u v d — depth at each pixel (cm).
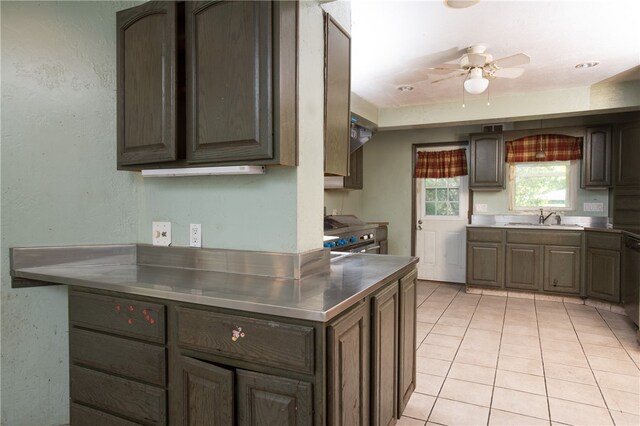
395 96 421
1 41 166
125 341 143
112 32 193
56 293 182
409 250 579
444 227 560
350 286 142
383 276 163
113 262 193
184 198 187
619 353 298
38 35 175
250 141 143
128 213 199
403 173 580
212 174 168
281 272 161
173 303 134
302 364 111
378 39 280
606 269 410
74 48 183
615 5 232
